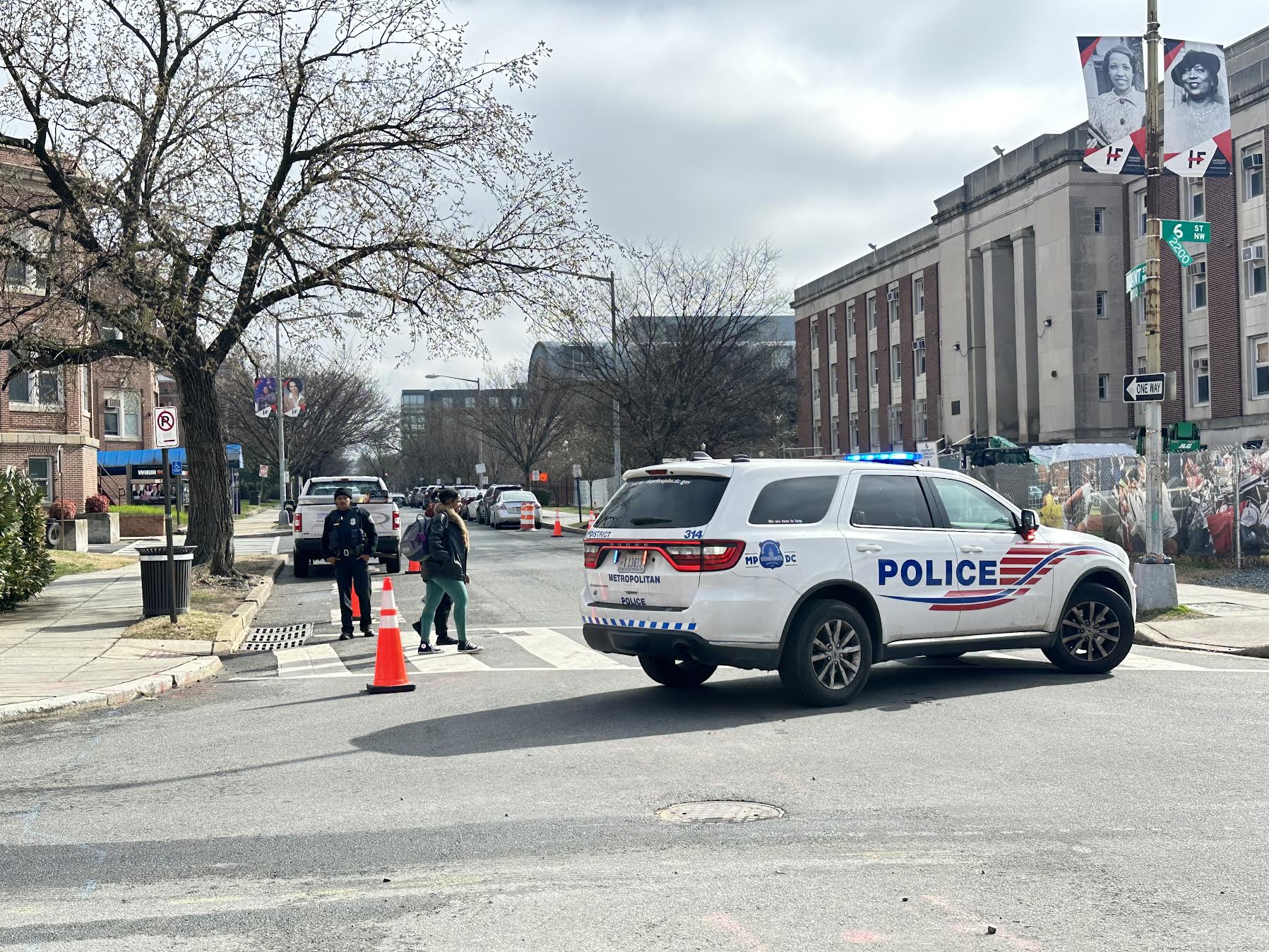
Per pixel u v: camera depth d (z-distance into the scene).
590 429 46.53
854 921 4.58
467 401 127.31
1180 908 4.69
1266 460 19.75
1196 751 7.52
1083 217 43.19
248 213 19.36
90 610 17.45
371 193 20.00
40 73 17.73
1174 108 15.88
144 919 4.75
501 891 5.02
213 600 18.33
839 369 64.12
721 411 39.00
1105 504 23.53
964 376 50.66
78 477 38.38
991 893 4.89
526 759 7.58
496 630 15.46
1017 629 10.39
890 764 7.23
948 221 51.81
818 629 9.16
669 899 4.86
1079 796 6.42
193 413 21.03
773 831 5.84
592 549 9.76
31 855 5.73
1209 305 38.38
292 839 5.88
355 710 9.66
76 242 18.61
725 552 8.91
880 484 9.85
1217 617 14.75
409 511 80.38
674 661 10.42
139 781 7.32
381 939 4.48
